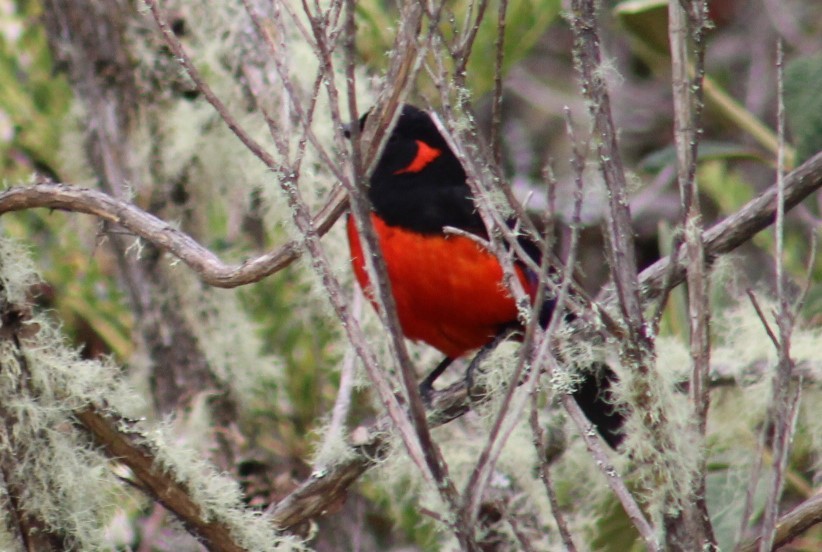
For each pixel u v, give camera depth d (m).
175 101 8.28
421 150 7.18
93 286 9.16
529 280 7.19
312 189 7.75
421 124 7.18
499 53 4.50
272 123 4.59
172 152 8.23
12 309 5.19
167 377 8.41
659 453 4.46
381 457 5.98
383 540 9.17
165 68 8.21
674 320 7.71
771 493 4.41
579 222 4.29
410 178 7.16
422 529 7.93
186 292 8.33
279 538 5.41
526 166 11.14
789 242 8.72
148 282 8.34
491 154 4.50
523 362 4.20
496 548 7.04
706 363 4.52
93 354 9.50
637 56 12.07
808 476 7.65
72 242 9.12
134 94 8.30
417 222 7.11
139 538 7.91
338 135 4.37
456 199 7.08
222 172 8.34
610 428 6.75
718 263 5.20
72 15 8.27
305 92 7.89
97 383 5.27
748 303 6.47
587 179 9.58
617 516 6.99
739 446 6.73
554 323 4.23
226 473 5.64
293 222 4.91
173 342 8.38
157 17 4.58
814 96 7.44
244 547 5.37
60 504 5.24
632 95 12.00
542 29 8.41
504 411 4.11
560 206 10.52
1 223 5.31
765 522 4.41
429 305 7.28
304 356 8.73
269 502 8.35
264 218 8.32
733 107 9.35
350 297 7.82
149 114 8.32
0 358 5.18
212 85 8.12
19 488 5.21
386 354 7.69
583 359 5.28
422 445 4.07
